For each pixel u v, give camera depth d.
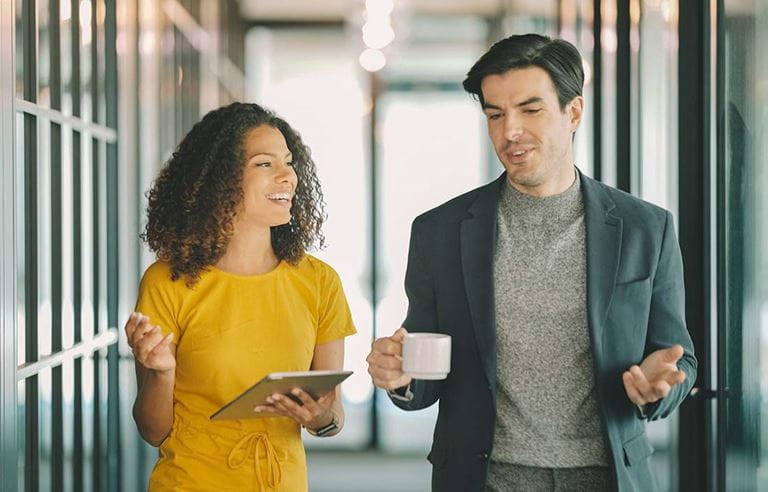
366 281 9.57
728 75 2.62
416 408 2.13
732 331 2.61
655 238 2.15
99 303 3.47
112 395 3.61
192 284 2.26
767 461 2.30
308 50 10.54
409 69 10.27
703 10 2.82
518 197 2.17
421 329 2.21
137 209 4.19
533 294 2.11
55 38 2.91
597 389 2.04
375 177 9.02
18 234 2.49
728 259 2.64
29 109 2.58
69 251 3.06
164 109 5.10
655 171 3.15
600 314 2.06
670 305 2.15
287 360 2.28
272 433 2.24
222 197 2.27
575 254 2.12
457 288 2.16
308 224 2.43
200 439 2.22
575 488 2.07
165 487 2.21
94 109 3.43
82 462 3.17
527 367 2.09
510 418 2.10
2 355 2.23
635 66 3.39
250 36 10.34
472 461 2.10
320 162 10.21
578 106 2.14
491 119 2.10
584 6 4.02
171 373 2.13
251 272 2.33
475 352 2.12
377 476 6.65
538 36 2.08
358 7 9.00
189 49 6.13
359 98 10.34
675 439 2.98
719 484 2.75
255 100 10.44
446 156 9.95
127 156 3.98
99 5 3.54
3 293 2.24
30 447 2.60
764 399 2.32
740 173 2.52
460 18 10.12
